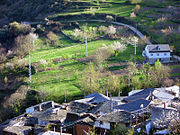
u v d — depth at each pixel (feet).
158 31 652.07
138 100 303.27
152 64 498.69
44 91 417.90
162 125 227.20
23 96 416.26
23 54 632.79
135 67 456.86
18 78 518.78
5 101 425.28
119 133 234.99
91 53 575.79
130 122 247.50
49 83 470.39
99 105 329.52
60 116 297.94
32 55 621.72
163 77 431.02
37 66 542.16
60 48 648.79
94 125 247.50
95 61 519.60
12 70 557.33
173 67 474.08
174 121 209.36
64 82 466.29
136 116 262.88
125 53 550.36
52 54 606.14
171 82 403.95
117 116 257.34
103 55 523.70
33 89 451.53
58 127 278.46
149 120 254.47
